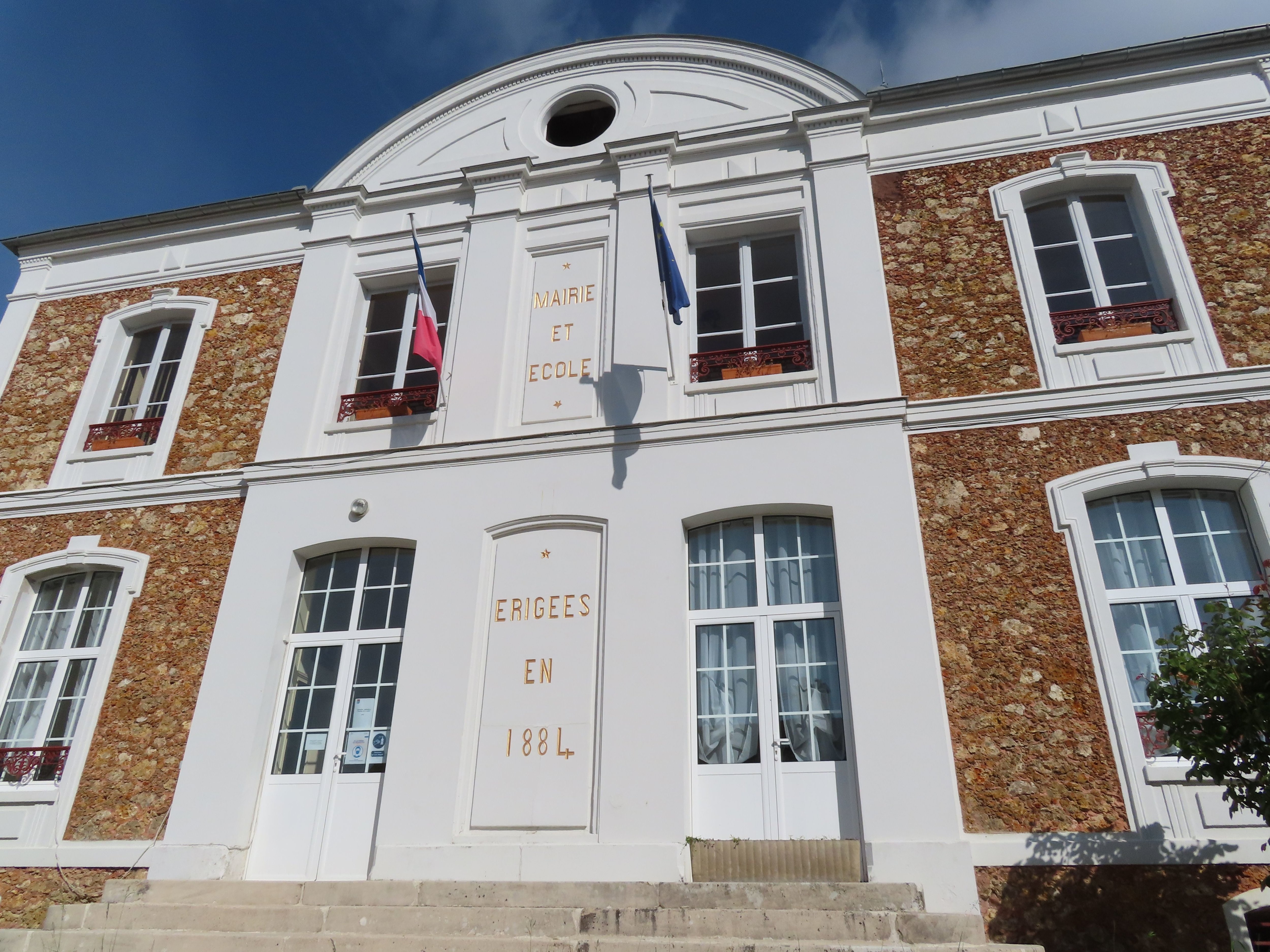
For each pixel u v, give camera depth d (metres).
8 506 8.91
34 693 8.09
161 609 8.00
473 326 8.62
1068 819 5.75
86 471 9.00
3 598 8.39
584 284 8.66
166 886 6.40
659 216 8.01
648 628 6.86
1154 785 5.73
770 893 5.56
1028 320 7.54
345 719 7.36
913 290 7.90
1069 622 6.30
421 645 7.24
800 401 7.60
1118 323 7.37
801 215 8.45
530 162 9.29
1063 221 8.16
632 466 7.51
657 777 6.38
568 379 8.20
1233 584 6.32
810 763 6.41
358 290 9.35
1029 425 7.03
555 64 10.09
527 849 6.33
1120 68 8.44
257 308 9.50
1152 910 5.44
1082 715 6.02
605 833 6.29
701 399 7.80
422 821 6.62
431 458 7.96
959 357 7.51
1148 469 6.63
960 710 6.19
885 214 8.32
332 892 6.07
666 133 8.94
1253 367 6.84
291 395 8.73
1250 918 5.28
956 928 5.08
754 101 9.30
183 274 10.02
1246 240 7.48
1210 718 4.74
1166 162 7.97
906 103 8.74
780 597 6.97
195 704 7.49
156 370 9.65
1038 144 8.34
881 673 6.32
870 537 6.78
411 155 10.10
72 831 7.20
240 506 8.33
